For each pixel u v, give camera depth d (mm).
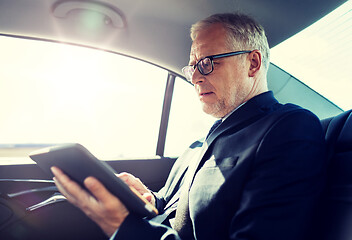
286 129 796
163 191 1377
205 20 1188
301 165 720
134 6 1471
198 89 1153
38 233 1269
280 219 663
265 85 1174
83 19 1529
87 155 625
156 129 2230
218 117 1208
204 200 853
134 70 1977
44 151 709
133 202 709
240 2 1387
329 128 909
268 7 1376
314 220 711
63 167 699
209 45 1113
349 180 692
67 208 1362
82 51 1814
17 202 1223
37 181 1305
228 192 806
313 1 1289
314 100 1472
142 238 743
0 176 1396
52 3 1412
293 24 1434
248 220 697
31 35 1629
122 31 1639
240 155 854
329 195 731
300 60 1515
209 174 906
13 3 1400
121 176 1241
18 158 1605
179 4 1452
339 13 1341
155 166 1901
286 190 695
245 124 979
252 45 1116
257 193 721
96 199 740
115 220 772
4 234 1170
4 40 1643
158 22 1584
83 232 1374
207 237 807
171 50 1793
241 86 1094
